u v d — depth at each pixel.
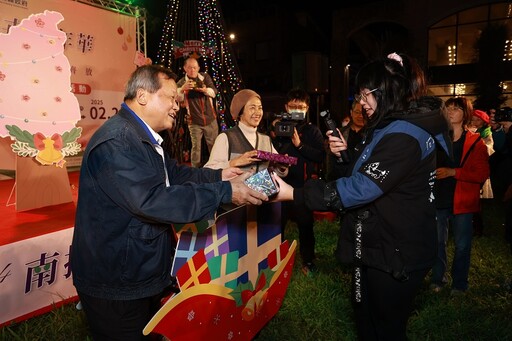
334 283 3.58
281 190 1.89
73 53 4.82
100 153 1.60
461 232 3.30
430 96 1.80
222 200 1.69
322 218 5.82
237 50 26.50
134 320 1.74
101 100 5.22
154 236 1.69
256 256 2.38
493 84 18.61
